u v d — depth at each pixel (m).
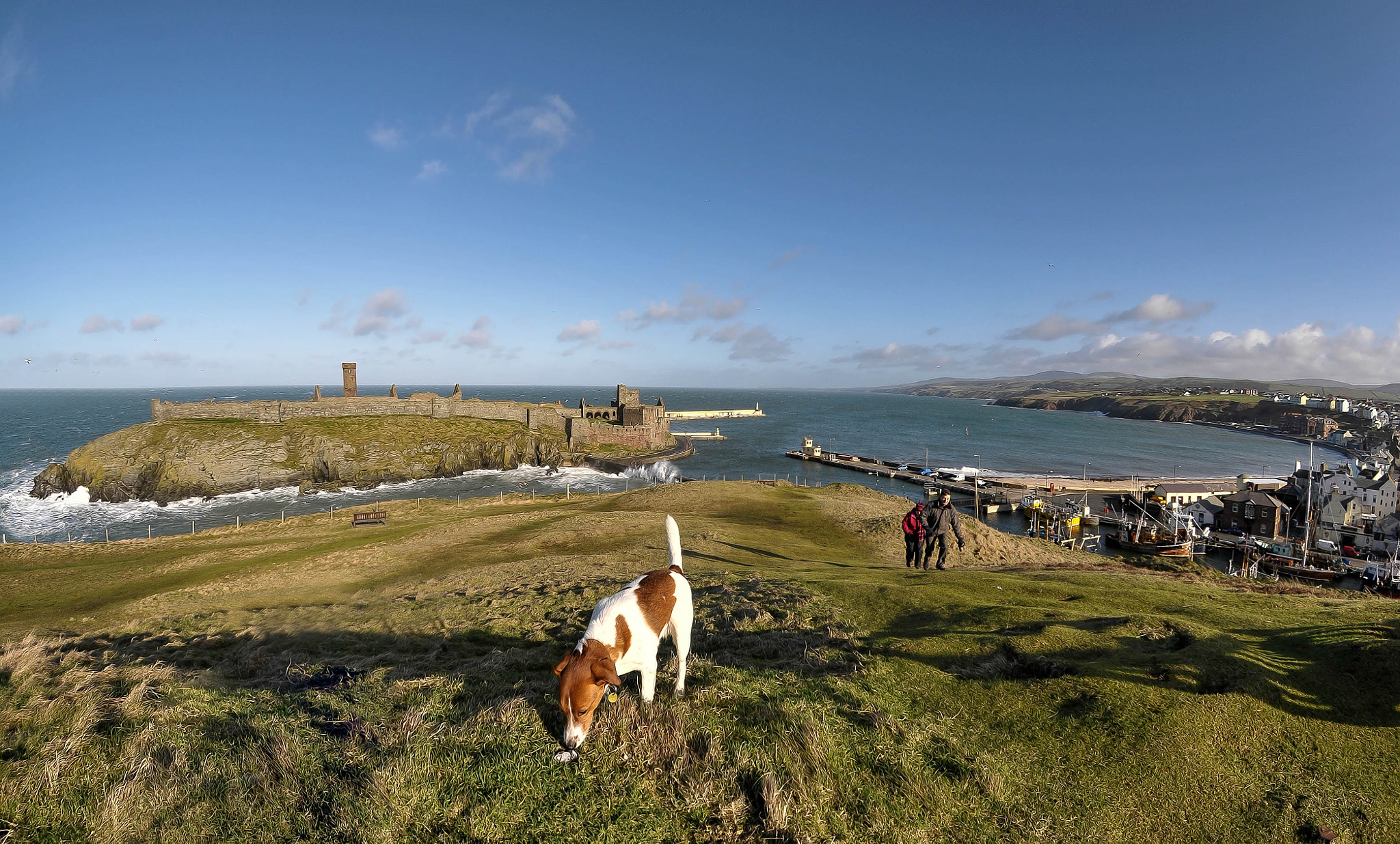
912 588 11.15
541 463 91.56
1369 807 4.46
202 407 83.31
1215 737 5.25
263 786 4.54
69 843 4.07
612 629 5.24
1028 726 5.68
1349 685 5.91
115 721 5.57
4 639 13.79
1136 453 148.62
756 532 26.58
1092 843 4.29
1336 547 67.25
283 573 21.61
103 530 56.06
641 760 4.91
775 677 6.64
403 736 5.26
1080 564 19.39
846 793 4.65
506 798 4.46
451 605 13.15
